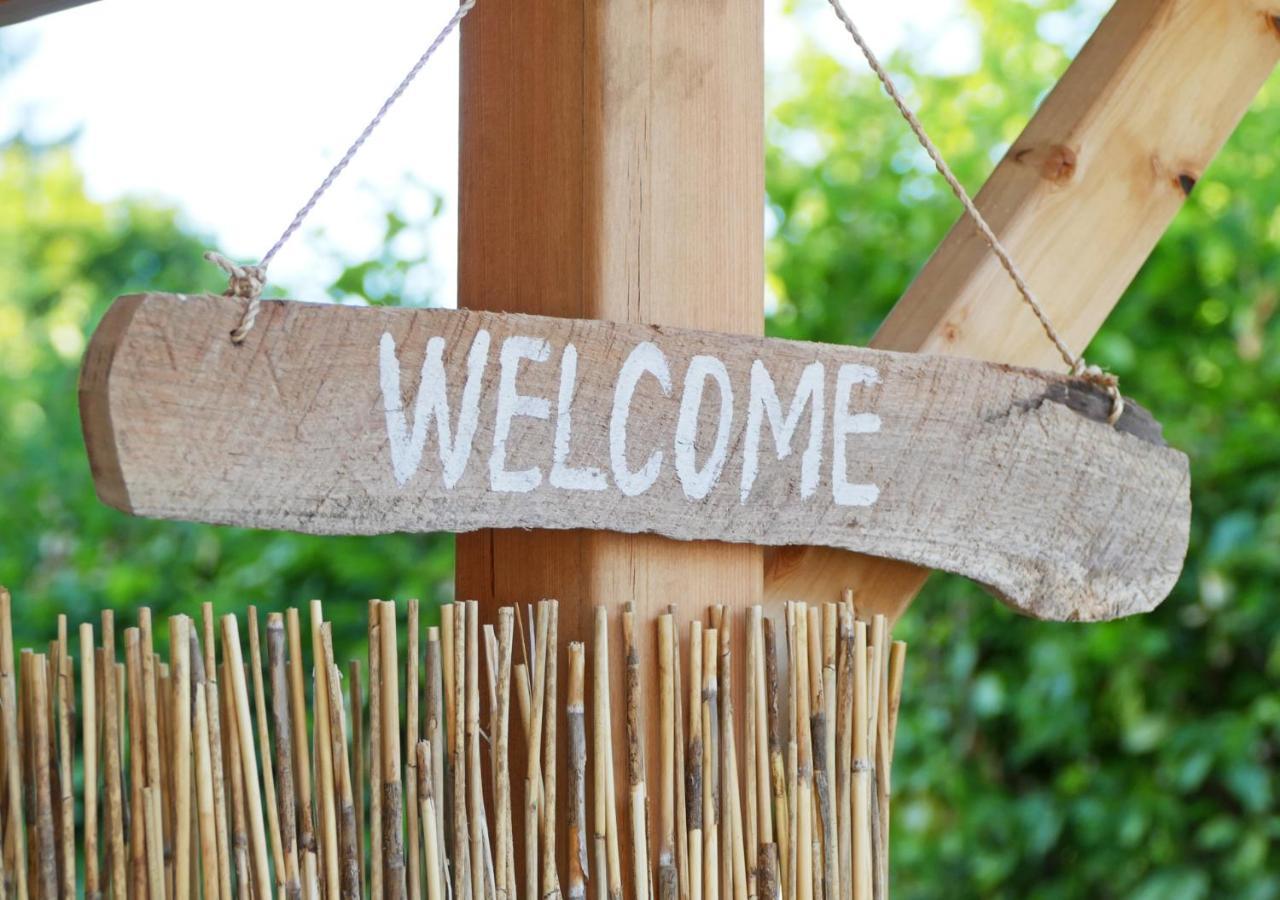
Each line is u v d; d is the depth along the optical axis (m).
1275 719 2.59
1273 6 1.78
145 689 1.48
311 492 1.47
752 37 1.63
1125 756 2.78
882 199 3.13
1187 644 2.74
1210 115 1.77
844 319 3.07
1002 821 2.79
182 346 1.44
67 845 1.47
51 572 3.21
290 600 2.71
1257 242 2.79
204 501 1.45
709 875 1.57
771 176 3.33
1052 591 1.67
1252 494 2.63
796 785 1.60
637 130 1.59
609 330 1.54
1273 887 2.63
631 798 1.56
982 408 1.64
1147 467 1.69
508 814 1.53
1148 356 2.84
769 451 1.58
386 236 2.96
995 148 3.22
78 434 3.39
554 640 1.55
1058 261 1.73
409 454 1.49
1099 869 2.75
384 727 1.52
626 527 1.55
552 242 1.59
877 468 1.61
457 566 1.63
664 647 1.57
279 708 1.50
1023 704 2.74
